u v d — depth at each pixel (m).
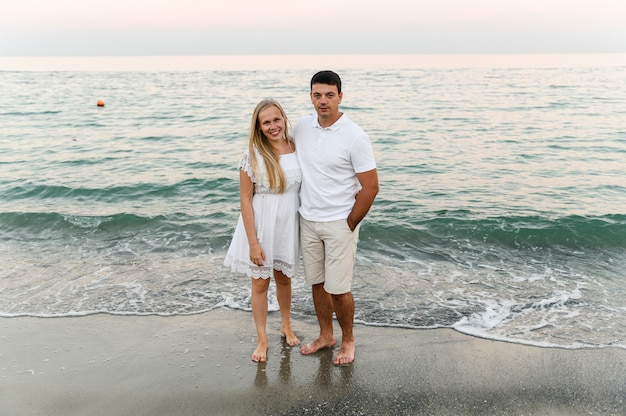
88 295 4.51
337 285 3.21
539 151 11.45
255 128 3.09
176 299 4.43
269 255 3.25
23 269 5.13
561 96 24.19
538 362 3.40
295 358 3.47
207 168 10.04
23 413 2.95
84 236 6.15
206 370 3.34
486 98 23.62
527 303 4.34
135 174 9.49
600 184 8.51
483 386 3.15
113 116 18.50
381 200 7.67
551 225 6.32
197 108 20.91
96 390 3.14
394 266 5.22
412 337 3.75
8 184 8.66
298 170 3.16
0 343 3.70
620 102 21.34
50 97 25.69
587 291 4.60
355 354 3.51
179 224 6.59
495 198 7.75
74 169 9.93
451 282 4.81
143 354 3.55
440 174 9.38
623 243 5.90
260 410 2.95
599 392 3.09
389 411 2.93
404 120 16.78
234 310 4.21
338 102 2.96
